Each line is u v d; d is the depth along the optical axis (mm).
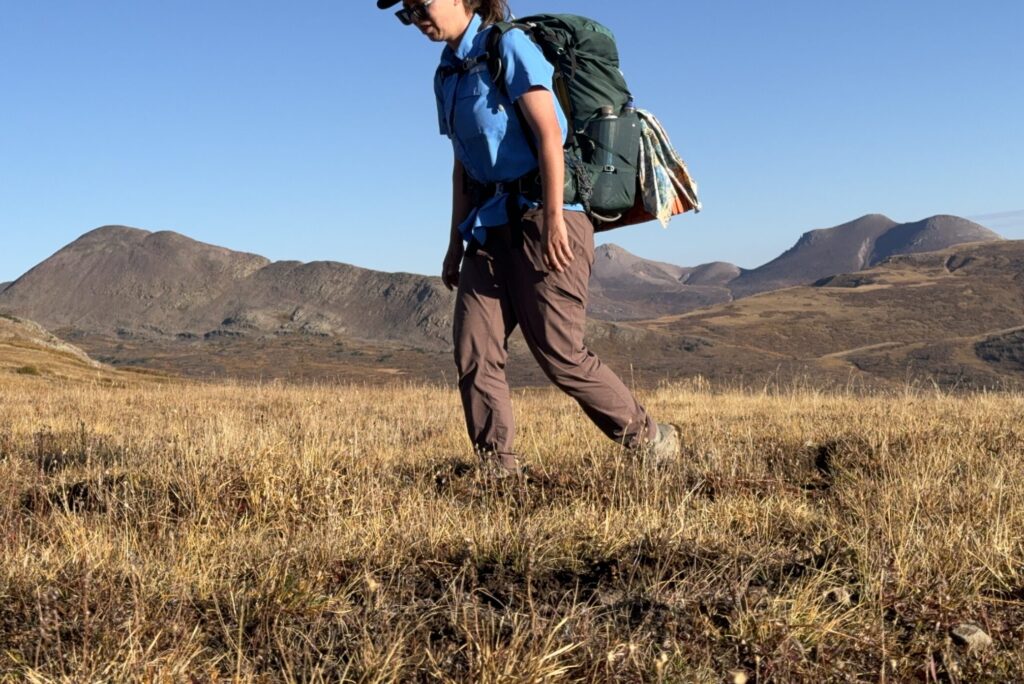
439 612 2740
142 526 3842
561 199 4133
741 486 4551
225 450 5051
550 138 4098
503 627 2607
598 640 2506
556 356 4582
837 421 7672
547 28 4203
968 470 4820
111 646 2430
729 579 2908
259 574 2963
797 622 2598
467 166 4465
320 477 4535
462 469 5109
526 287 4457
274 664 2428
